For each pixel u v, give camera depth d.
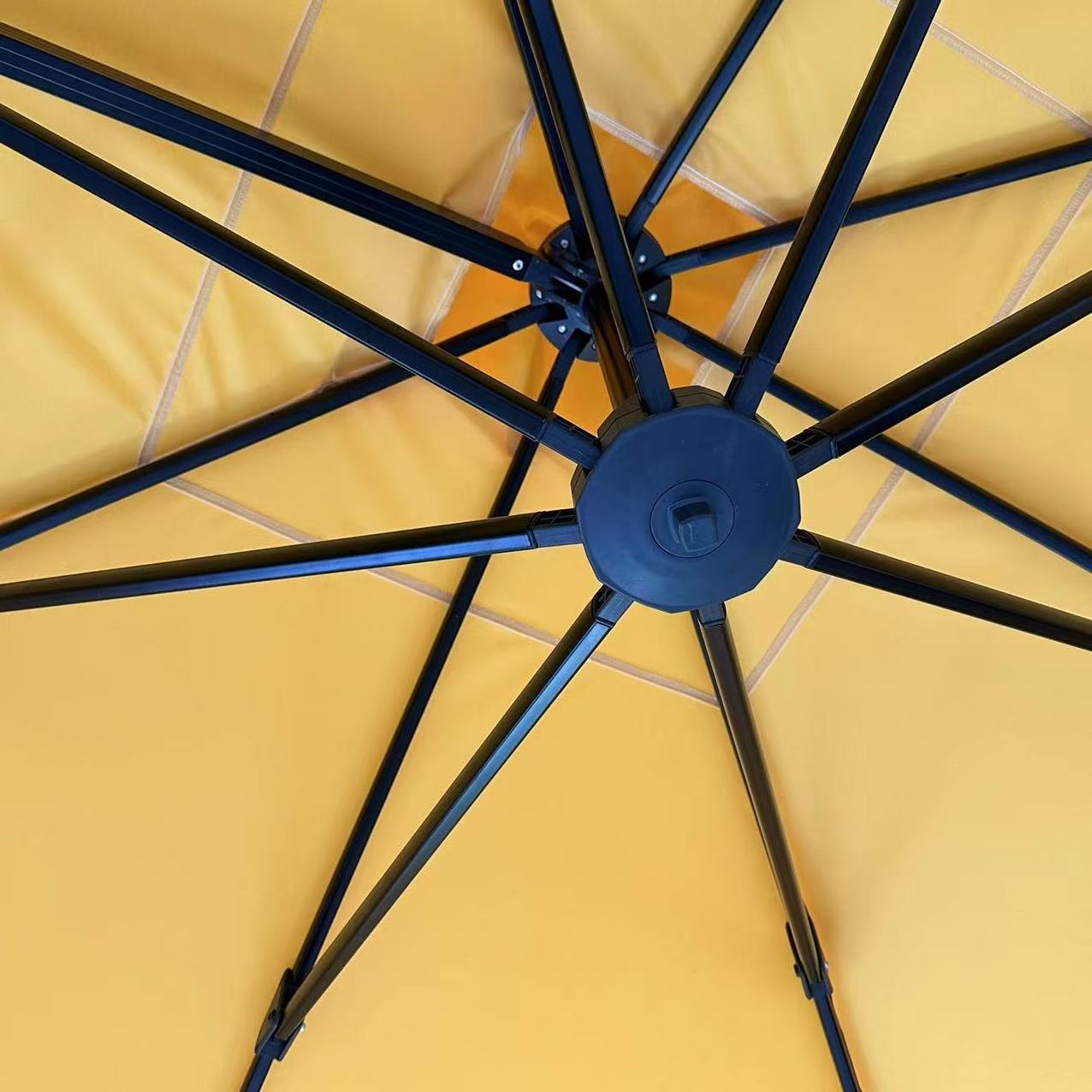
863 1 2.58
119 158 2.48
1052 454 3.04
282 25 2.44
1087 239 2.84
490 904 3.24
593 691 3.34
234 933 2.99
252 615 2.93
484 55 2.54
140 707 2.86
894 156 2.76
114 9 2.35
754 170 2.76
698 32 2.58
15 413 2.66
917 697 3.32
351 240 2.68
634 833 3.37
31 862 2.82
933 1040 3.38
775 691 3.41
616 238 1.55
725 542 1.64
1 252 2.51
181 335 2.69
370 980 3.15
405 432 2.96
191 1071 2.96
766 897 3.47
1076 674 3.18
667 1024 3.38
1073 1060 3.26
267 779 2.99
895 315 2.95
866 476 3.14
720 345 2.79
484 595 3.22
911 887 3.38
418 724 3.12
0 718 2.75
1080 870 3.23
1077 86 2.67
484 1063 3.24
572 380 3.02
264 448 2.87
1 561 2.71
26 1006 2.84
